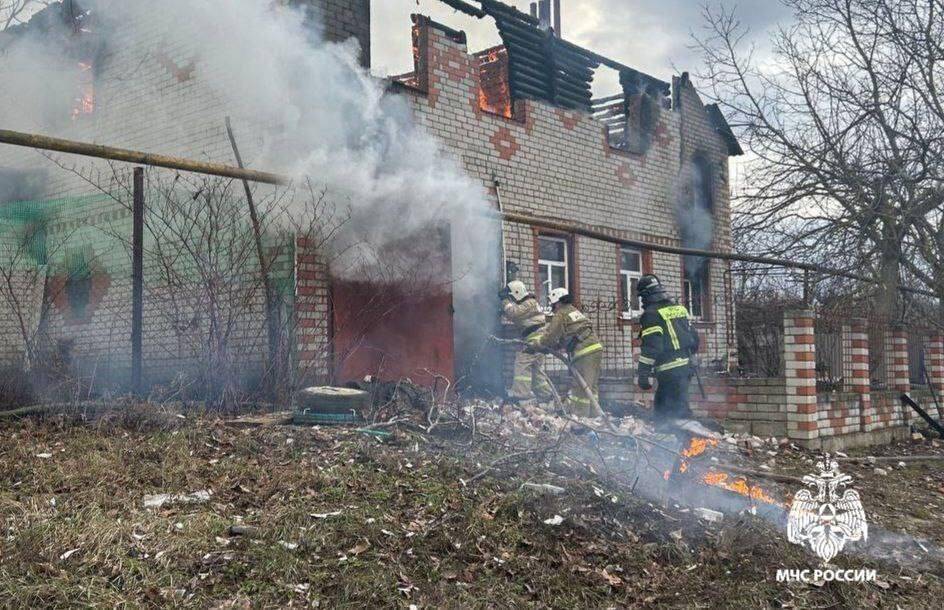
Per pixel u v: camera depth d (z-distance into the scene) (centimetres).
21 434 618
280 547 441
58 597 370
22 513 451
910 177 1370
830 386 1027
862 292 1411
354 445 638
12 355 840
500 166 1205
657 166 1530
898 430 1119
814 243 1421
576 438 720
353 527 479
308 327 895
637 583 478
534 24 1313
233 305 773
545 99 1333
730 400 945
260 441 637
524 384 1002
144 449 581
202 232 797
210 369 753
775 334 1458
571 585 461
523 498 550
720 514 586
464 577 451
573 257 1323
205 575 409
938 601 505
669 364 728
